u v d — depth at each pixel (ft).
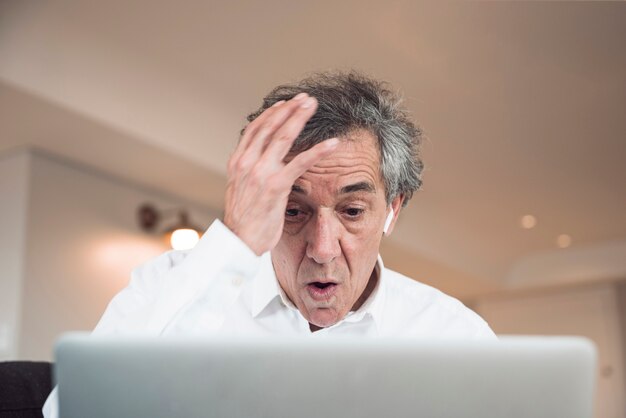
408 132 4.38
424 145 16.48
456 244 22.71
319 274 4.01
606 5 11.34
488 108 14.71
